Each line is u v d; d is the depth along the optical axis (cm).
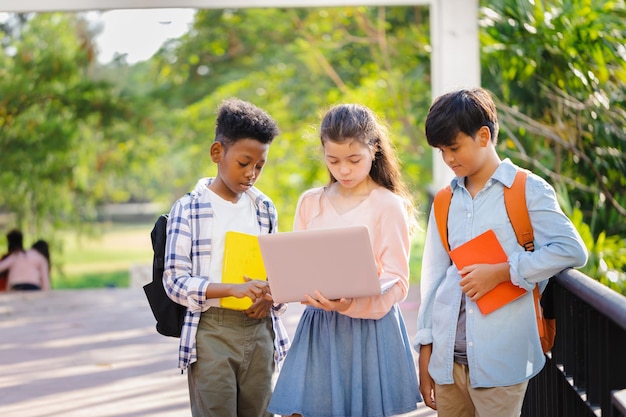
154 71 1942
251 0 716
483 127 315
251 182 363
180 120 1881
